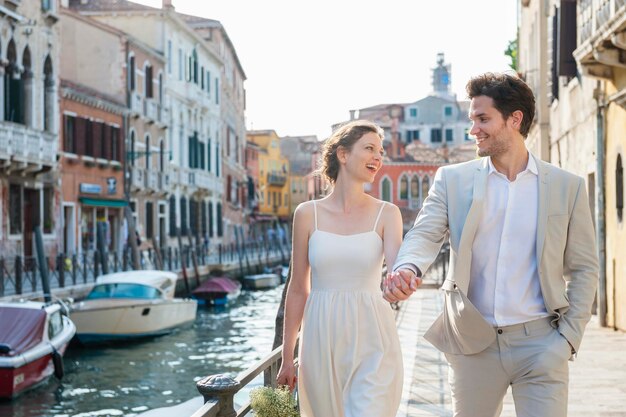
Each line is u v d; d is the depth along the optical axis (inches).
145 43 1733.5
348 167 152.9
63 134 1230.9
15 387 577.6
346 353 147.8
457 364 144.1
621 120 470.9
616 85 474.9
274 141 3757.4
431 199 145.9
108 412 562.6
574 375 351.6
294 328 159.3
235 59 2645.2
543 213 138.8
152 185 1600.6
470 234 140.2
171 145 1801.2
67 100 1242.0
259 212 3491.6
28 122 1107.3
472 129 142.6
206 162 2124.8
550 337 138.6
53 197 1178.6
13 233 1058.1
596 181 517.3
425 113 3260.3
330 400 148.4
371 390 145.1
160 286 974.4
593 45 446.6
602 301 518.9
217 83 2277.3
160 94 1721.2
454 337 142.9
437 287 877.8
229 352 865.5
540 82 787.4
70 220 1258.6
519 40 1103.6
